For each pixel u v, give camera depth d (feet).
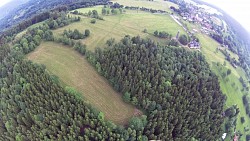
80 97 390.01
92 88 443.32
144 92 424.05
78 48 526.57
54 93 386.73
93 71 479.82
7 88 417.49
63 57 510.58
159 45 563.07
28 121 365.61
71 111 364.79
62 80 450.71
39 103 372.17
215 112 467.93
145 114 408.67
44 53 519.60
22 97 386.32
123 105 419.33
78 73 472.03
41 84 405.39
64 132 342.85
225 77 625.82
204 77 508.94
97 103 414.82
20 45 521.24
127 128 373.40
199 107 444.96
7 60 476.95
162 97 424.87
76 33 571.69
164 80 449.06
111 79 450.30
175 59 528.22
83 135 351.67
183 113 413.18
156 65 473.26
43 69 444.55
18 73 425.69
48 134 343.87
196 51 623.77
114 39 571.28
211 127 444.14
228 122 495.82
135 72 447.83
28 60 472.44
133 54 490.08
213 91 495.41
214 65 647.97
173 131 397.19
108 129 346.74
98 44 565.94
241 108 599.57
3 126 380.17
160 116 391.65
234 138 498.69
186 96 450.30
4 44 539.70
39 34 563.48
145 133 373.20
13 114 376.48
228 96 589.32
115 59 469.98
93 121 355.15
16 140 344.69
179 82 468.75
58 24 627.05
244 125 567.59
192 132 403.54
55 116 356.59
